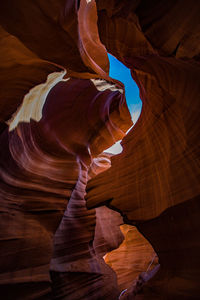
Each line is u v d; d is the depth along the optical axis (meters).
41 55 3.22
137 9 3.14
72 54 3.48
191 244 2.99
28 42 2.94
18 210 5.11
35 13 2.75
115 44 4.48
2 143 4.38
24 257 4.67
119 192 4.96
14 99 3.56
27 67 3.33
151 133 4.55
